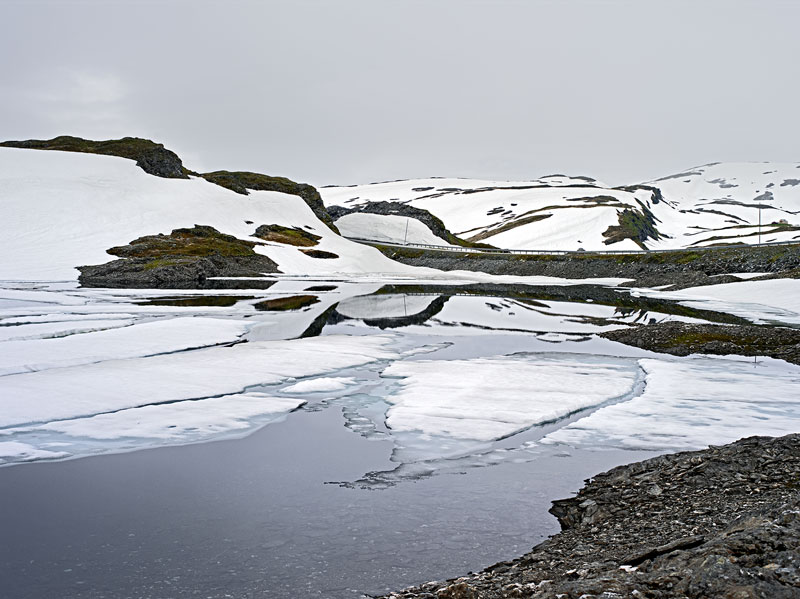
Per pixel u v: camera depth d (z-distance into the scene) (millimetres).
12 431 17156
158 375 24000
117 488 13305
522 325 42250
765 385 23078
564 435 17062
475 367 26656
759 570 7352
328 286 79875
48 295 57688
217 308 50031
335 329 39438
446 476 14109
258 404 20328
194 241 98938
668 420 18391
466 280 97562
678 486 12273
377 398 21484
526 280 98000
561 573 8672
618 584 7582
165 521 11602
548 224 173625
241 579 9406
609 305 56312
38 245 86375
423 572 9609
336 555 10219
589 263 103125
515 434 17391
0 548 10469
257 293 66938
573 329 40188
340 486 13461
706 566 7547
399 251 134750
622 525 10859
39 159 114438
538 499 12688
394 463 15000
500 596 7977
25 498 12734
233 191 134500
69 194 103438
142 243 93062
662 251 98812
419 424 18156
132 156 129875
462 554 10242
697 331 34219
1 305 48219
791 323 41688
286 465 14828
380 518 11734
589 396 21438
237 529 11250
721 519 10219
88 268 80125
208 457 15375
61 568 9773
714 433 17078
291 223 127875
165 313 45500
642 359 28500
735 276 71688
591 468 14578
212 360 27312
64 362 25906
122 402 20156
